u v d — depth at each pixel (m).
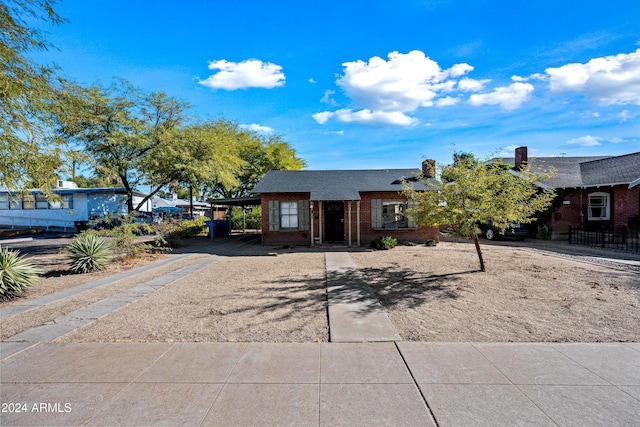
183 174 17.77
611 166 18.16
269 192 15.90
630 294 6.80
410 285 7.77
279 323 5.30
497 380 3.43
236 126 30.91
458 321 5.31
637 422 2.76
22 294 7.19
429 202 8.77
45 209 26.06
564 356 3.98
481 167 8.38
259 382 3.44
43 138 7.96
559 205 17.59
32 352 4.20
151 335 4.81
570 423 2.75
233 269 10.27
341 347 4.31
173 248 15.61
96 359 3.99
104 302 6.59
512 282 7.94
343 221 16.77
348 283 8.02
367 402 3.07
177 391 3.28
